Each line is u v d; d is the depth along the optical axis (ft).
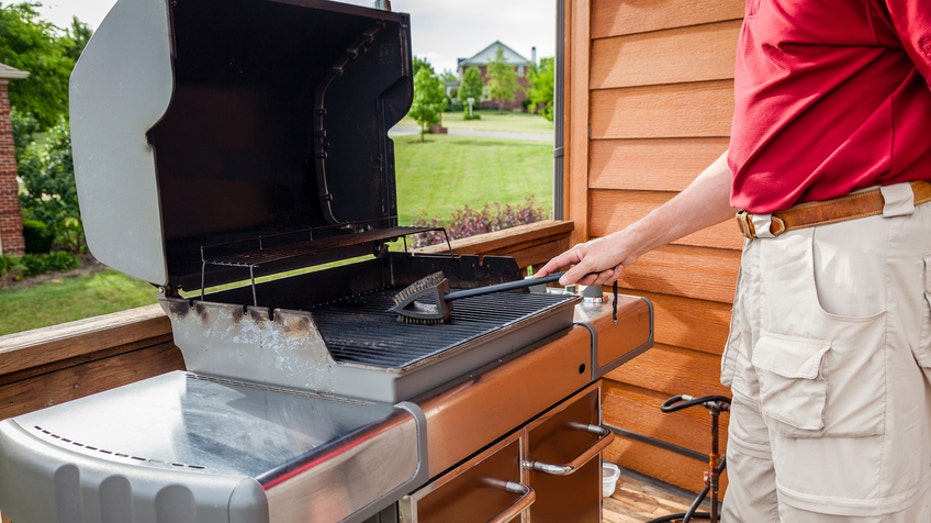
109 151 3.55
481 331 3.74
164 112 3.28
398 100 4.92
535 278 4.14
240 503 2.29
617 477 7.68
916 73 3.18
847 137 3.34
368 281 5.21
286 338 3.35
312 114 5.19
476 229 31.86
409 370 3.06
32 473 2.78
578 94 7.77
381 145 5.03
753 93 3.62
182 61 4.09
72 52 30.42
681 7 6.79
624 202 7.63
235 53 4.38
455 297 4.02
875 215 3.30
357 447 2.71
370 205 5.19
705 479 6.30
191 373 3.77
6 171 28.48
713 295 7.09
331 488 2.60
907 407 3.38
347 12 4.30
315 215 5.27
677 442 7.62
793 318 3.53
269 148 4.82
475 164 34.35
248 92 4.62
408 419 2.96
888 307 3.31
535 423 4.01
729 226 6.88
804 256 3.46
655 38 7.05
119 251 3.66
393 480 2.90
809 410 3.48
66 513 2.70
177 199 4.15
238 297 4.16
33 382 3.70
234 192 4.56
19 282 28.14
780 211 3.55
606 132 7.61
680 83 6.94
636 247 4.50
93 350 3.91
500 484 3.74
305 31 4.63
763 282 3.69
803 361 3.46
